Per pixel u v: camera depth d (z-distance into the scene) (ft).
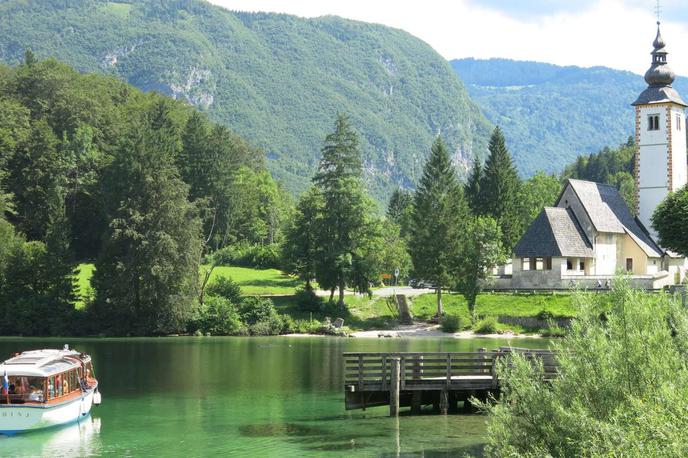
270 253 536.01
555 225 411.13
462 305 409.28
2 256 393.29
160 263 378.53
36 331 380.58
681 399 79.46
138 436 160.66
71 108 606.14
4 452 148.87
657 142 449.06
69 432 164.96
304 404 193.06
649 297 94.58
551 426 90.89
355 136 425.69
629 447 79.00
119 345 330.75
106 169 436.35
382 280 497.87
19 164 517.96
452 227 406.21
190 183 563.48
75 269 412.77
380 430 163.53
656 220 386.32
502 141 540.93
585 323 95.40
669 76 451.12
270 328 381.81
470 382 178.81
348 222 412.77
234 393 208.13
